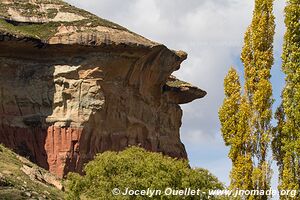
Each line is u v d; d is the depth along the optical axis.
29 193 42.75
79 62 71.25
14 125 67.88
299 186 30.17
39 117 69.06
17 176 47.78
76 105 69.56
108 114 72.00
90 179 35.31
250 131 32.97
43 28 73.56
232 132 33.84
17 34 68.06
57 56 71.81
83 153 68.38
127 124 74.50
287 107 30.86
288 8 31.53
